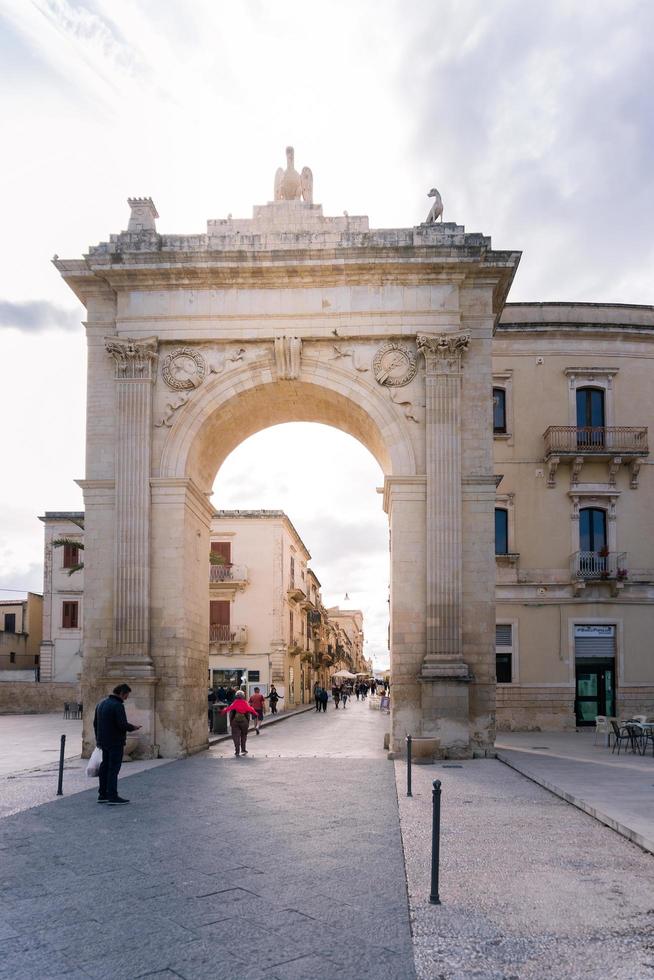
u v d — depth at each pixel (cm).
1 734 3228
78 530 5625
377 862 1041
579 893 910
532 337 3369
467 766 2047
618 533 3266
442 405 2336
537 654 3212
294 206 2481
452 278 2383
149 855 1082
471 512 2323
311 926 800
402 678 2261
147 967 702
